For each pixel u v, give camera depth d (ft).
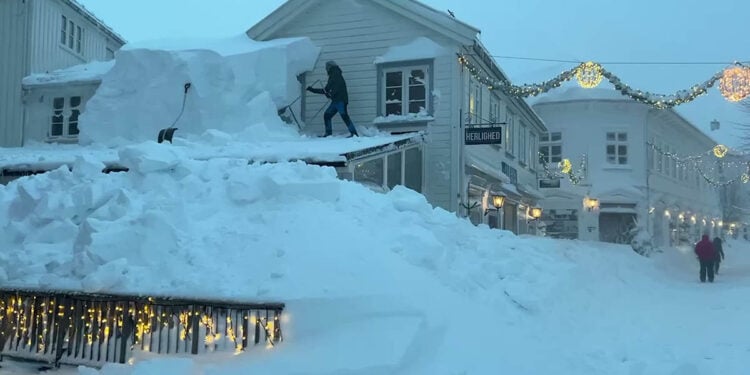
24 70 66.39
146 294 23.43
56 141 63.26
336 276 23.15
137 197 28.73
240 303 22.08
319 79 60.64
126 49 59.00
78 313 24.79
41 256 27.09
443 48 56.95
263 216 26.71
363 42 59.47
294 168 30.14
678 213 128.36
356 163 43.04
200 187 29.35
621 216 108.68
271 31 61.62
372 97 58.85
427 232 29.01
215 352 22.29
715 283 66.59
